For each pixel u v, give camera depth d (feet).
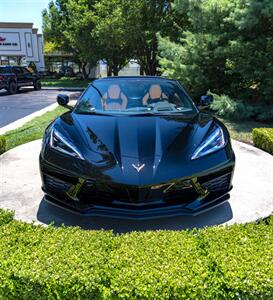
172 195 8.08
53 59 117.70
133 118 10.09
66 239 6.33
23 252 5.83
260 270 5.29
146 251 5.93
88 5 59.77
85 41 58.29
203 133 9.32
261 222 7.66
